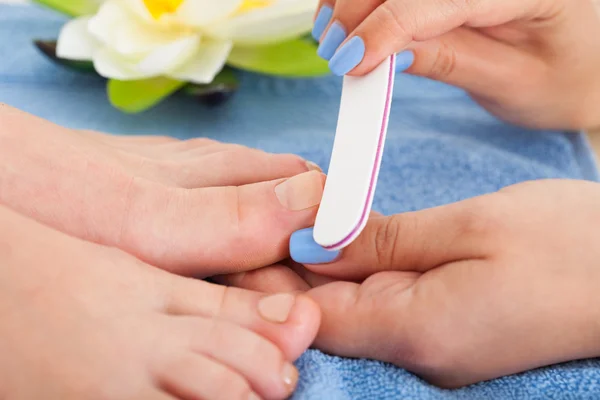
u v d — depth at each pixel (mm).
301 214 385
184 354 346
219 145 452
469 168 479
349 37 390
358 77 387
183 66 492
